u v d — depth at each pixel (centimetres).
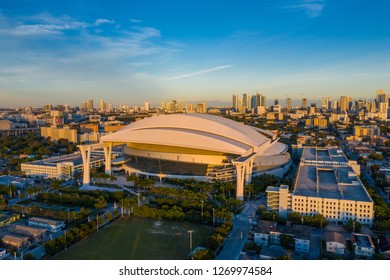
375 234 18500
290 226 19162
